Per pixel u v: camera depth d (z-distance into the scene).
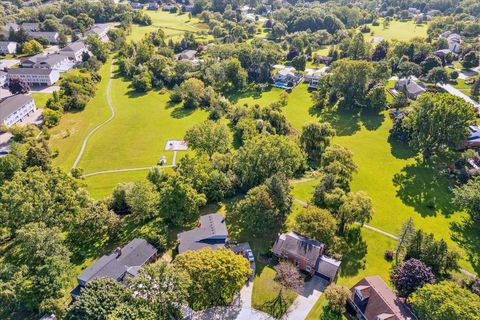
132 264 66.94
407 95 144.38
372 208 78.62
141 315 52.03
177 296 55.31
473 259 72.38
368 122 131.88
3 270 61.62
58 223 77.38
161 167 106.38
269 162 89.62
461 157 102.69
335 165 90.81
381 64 150.25
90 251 73.88
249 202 76.12
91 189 96.69
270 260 71.62
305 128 109.00
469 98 138.50
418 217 84.44
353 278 67.94
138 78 165.88
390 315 55.25
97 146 118.94
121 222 77.94
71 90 148.88
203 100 150.88
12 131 119.25
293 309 61.97
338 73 141.00
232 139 122.44
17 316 60.16
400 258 72.06
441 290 54.25
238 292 64.94
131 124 134.12
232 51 184.12
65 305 59.91
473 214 83.62
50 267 60.72
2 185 89.19
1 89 158.12
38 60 178.75
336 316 60.50
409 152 111.62
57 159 111.38
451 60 175.25
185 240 72.31
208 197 87.69
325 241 71.38
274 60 182.38
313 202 85.31
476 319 49.38
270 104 140.50
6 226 76.31
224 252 63.31
